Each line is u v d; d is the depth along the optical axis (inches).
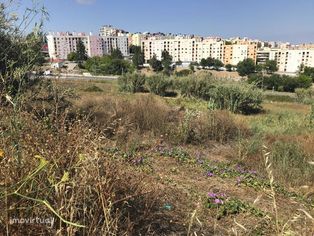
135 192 93.2
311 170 212.8
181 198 136.2
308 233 83.6
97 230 67.1
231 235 106.1
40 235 58.8
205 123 318.0
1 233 55.2
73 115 180.9
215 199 139.1
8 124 78.5
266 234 105.7
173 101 685.9
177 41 4210.1
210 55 4148.6
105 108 340.2
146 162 191.0
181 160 213.6
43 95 137.8
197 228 108.1
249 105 728.3
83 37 3838.6
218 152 267.0
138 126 286.4
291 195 164.9
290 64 3873.0
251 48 4015.8
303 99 1102.4
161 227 101.6
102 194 68.7
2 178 57.1
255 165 228.7
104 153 91.7
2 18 143.6
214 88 748.6
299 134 356.8
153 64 3053.6
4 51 127.6
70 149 77.9
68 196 65.9
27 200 57.5
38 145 78.0
